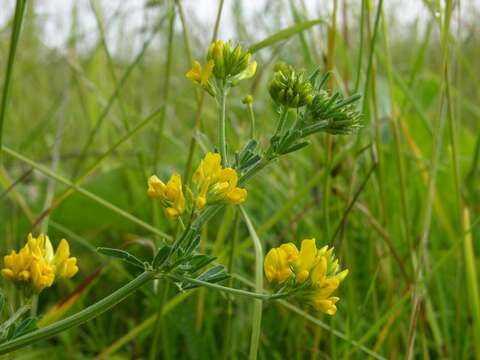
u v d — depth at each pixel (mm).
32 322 132
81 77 371
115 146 255
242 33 384
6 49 456
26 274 133
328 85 266
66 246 143
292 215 328
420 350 269
